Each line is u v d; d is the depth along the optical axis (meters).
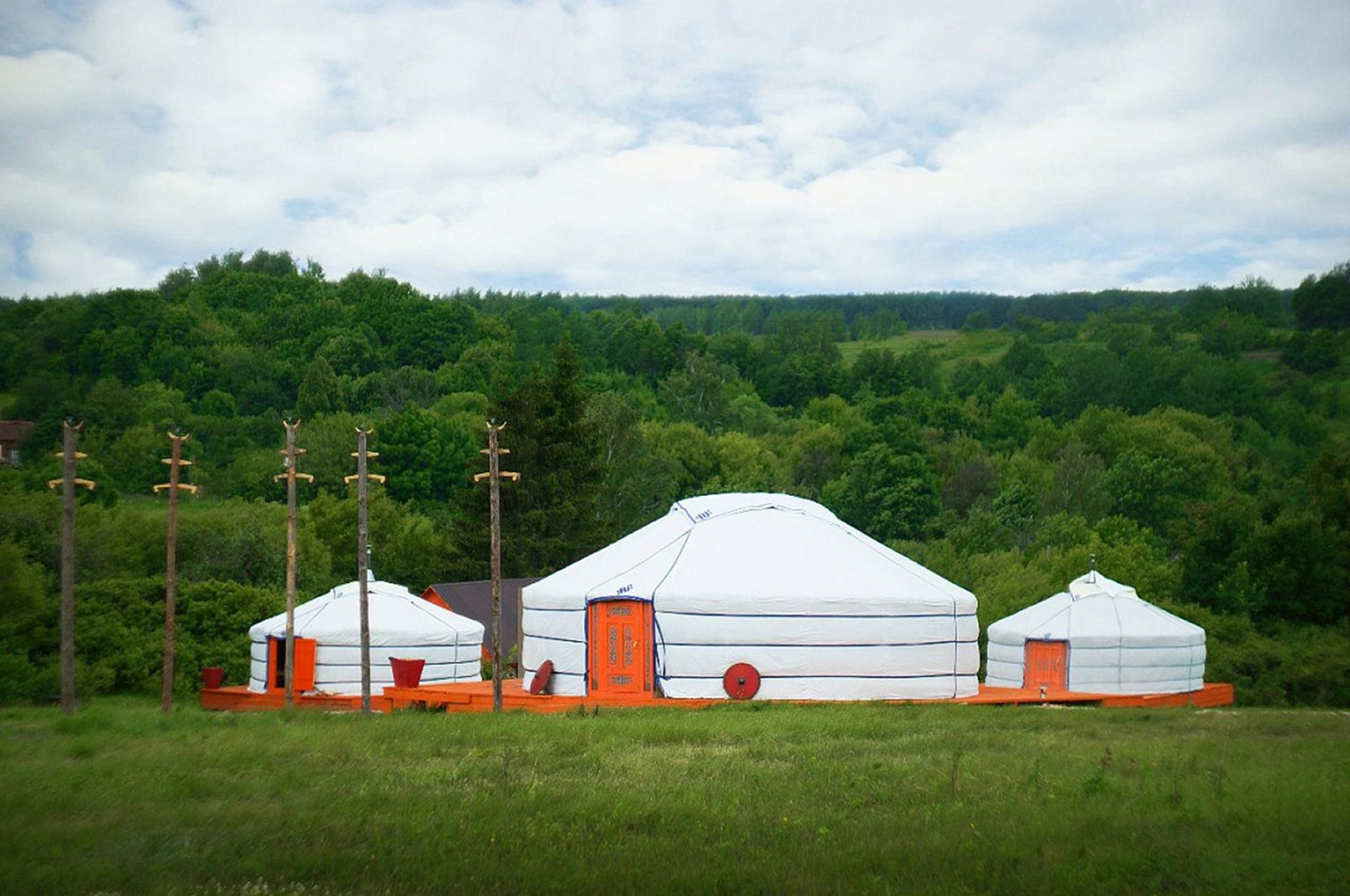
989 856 10.81
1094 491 70.50
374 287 140.88
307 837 11.73
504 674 37.06
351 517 57.03
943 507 79.62
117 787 13.87
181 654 35.34
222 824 12.15
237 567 45.25
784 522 25.41
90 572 41.53
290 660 26.14
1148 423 93.38
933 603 23.80
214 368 114.19
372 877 10.47
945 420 107.38
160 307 122.19
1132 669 29.56
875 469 70.44
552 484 54.31
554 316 149.38
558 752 16.41
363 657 23.11
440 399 108.69
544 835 11.73
